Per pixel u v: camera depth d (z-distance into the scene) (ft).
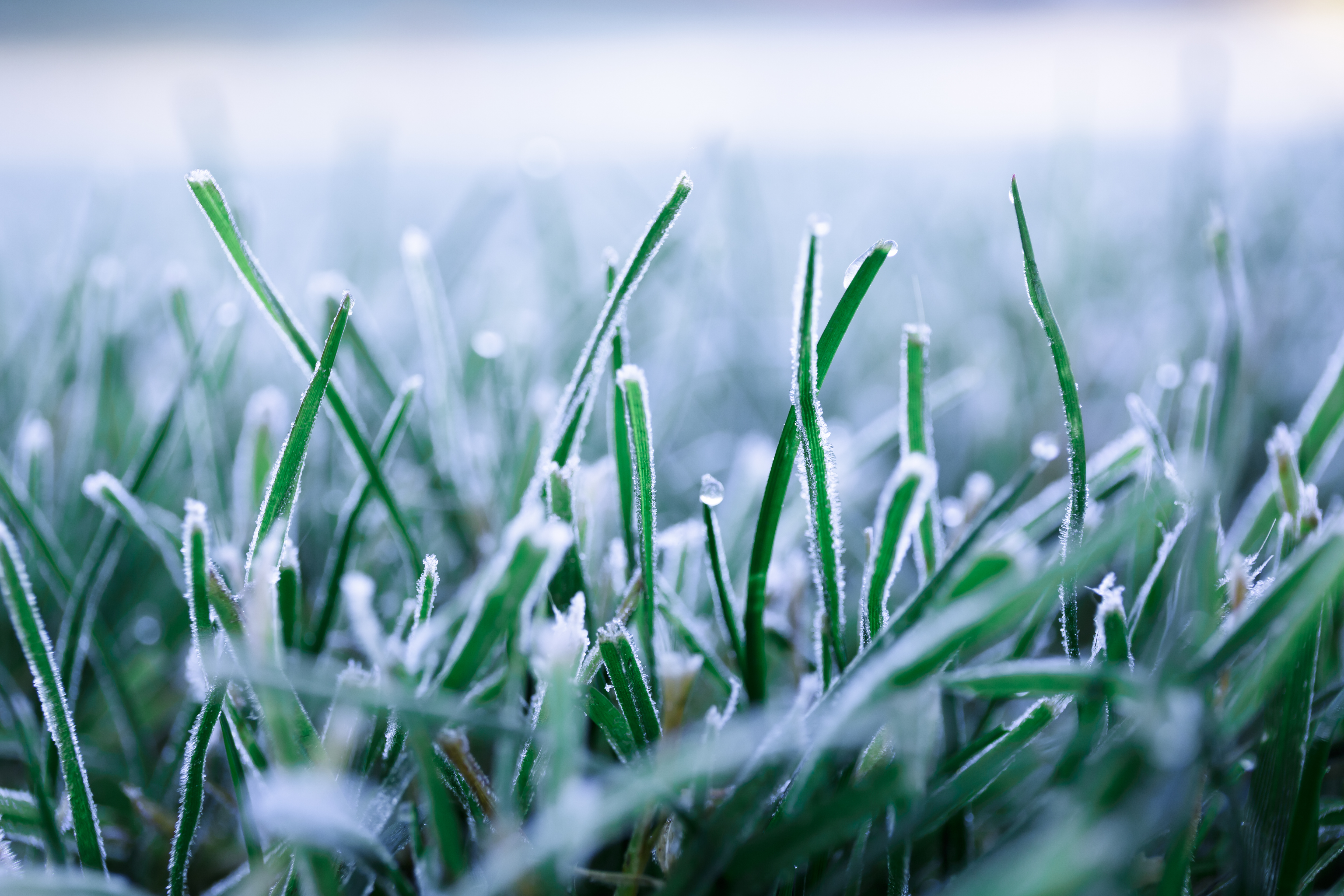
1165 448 0.85
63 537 1.07
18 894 0.73
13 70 5.67
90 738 1.00
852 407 1.61
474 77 5.55
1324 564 0.74
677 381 1.44
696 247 1.46
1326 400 0.94
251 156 3.48
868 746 0.80
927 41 6.75
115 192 1.86
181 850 0.82
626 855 0.80
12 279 1.84
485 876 0.76
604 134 3.80
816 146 3.46
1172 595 0.88
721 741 0.73
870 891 0.86
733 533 1.05
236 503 1.00
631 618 0.88
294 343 0.86
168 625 1.10
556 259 1.75
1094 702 0.78
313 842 0.75
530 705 0.87
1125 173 2.66
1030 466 0.87
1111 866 0.71
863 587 0.84
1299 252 1.87
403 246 1.04
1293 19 6.65
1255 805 0.81
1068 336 1.54
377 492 0.90
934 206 2.30
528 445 1.01
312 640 0.93
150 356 1.43
